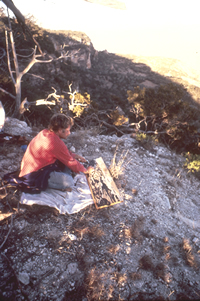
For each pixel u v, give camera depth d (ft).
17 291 6.85
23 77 88.38
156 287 7.98
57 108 53.11
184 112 50.75
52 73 156.46
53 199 9.55
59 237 8.59
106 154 15.79
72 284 7.41
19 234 8.32
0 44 70.79
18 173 9.84
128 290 7.67
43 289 7.07
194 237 11.02
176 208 12.86
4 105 42.65
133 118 64.44
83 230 9.05
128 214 10.75
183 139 49.32
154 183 14.05
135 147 18.20
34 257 7.77
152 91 55.62
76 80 214.07
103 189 11.02
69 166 9.43
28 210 9.17
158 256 9.16
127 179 13.43
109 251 8.65
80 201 10.16
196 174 17.12
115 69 517.55
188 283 8.43
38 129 17.25
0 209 8.94
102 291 7.40
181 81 504.02
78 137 16.70
